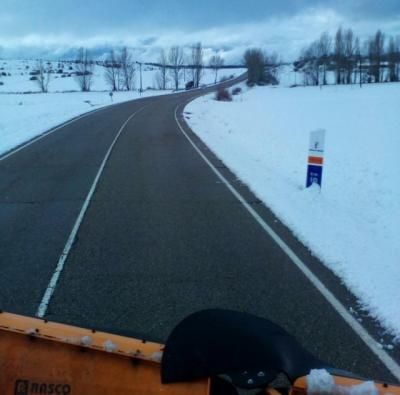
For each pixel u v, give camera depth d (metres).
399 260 6.27
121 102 53.81
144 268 6.04
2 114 34.09
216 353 2.13
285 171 13.44
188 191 10.55
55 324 2.56
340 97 52.09
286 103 46.72
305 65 131.12
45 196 10.28
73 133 23.80
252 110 39.56
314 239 7.05
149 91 90.56
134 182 11.64
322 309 4.88
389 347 4.17
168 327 4.47
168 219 8.31
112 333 2.57
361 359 3.99
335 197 10.51
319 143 9.81
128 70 134.50
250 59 115.75
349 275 5.70
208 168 13.50
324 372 2.04
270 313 4.80
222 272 5.89
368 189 11.22
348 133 22.41
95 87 108.81
